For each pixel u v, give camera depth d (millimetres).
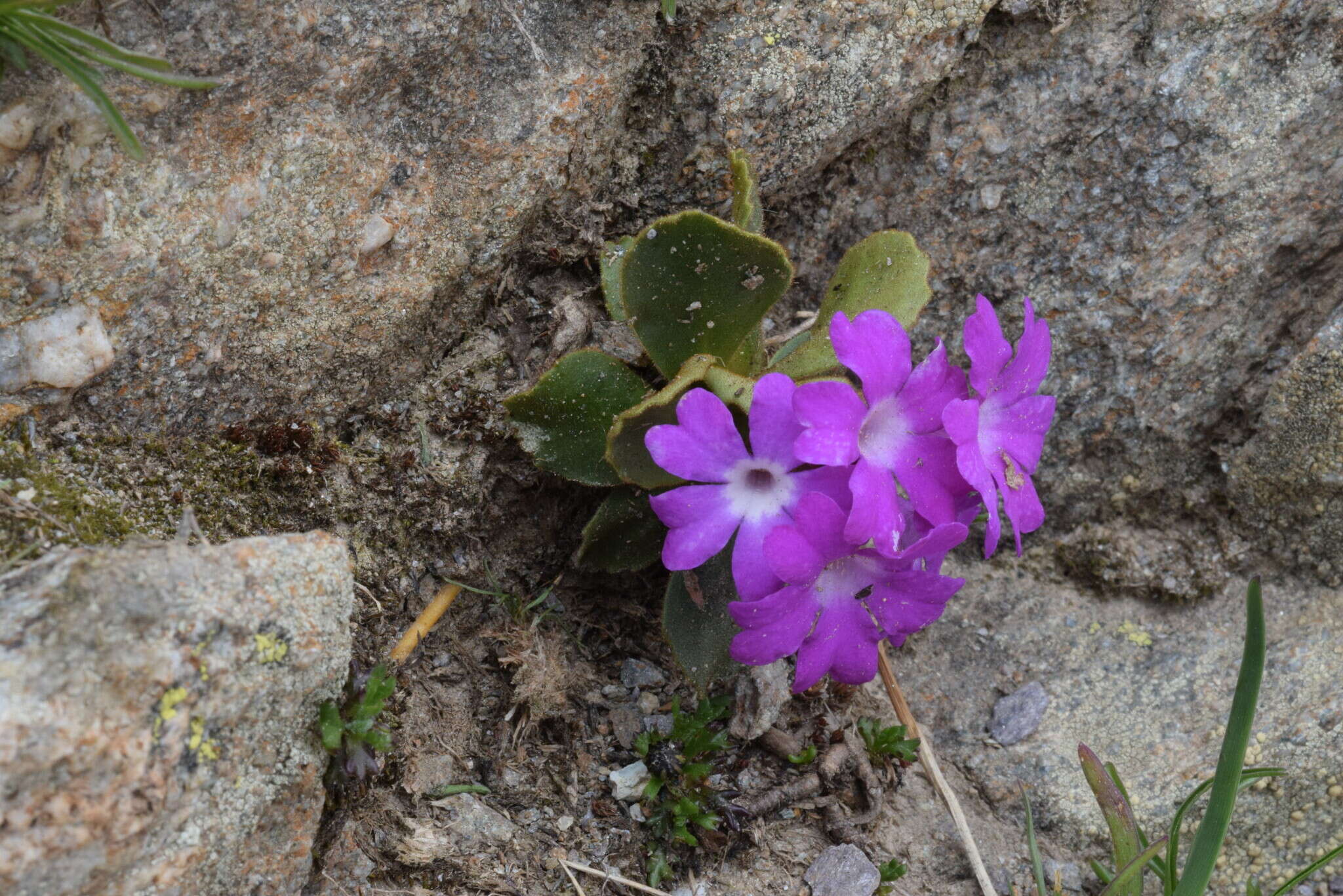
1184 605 618
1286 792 598
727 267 563
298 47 554
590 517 600
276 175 558
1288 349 610
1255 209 602
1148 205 603
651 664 596
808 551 555
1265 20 594
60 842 522
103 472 553
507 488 589
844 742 595
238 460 565
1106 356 612
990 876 592
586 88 579
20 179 540
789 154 596
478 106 571
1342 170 601
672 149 593
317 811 548
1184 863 595
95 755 523
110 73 543
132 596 529
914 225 609
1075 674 611
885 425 563
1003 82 600
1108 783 579
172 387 559
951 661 613
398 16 559
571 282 596
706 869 580
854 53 590
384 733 552
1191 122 598
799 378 575
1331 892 592
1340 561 612
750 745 592
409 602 579
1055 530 622
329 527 571
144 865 529
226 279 558
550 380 576
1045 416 573
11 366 547
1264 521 617
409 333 577
